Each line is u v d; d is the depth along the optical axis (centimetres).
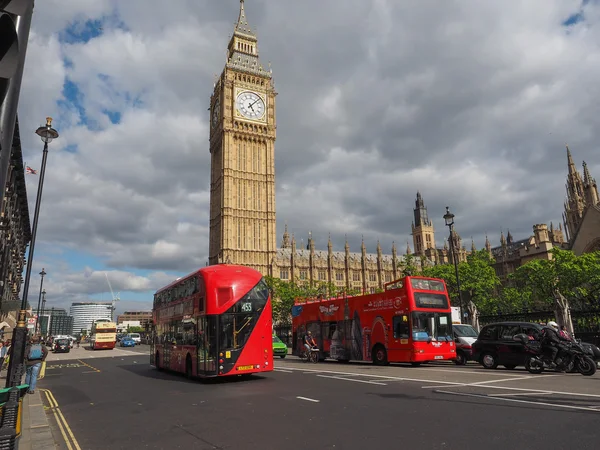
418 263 14825
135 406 1492
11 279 5756
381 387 1656
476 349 2466
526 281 6175
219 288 2089
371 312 2994
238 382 2044
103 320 8050
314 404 1340
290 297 8650
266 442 927
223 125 11019
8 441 538
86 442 1019
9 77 266
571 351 1981
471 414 1098
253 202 11006
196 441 970
